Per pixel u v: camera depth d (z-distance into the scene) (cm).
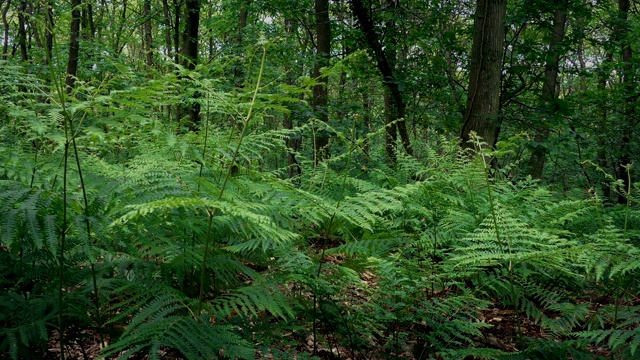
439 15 1032
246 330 247
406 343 304
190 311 231
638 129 1024
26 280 230
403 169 623
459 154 482
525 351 249
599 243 278
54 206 221
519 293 354
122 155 404
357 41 1065
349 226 435
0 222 197
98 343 298
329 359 297
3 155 250
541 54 938
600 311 319
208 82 250
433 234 365
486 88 735
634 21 1338
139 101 258
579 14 927
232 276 288
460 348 298
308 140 934
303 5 1164
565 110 864
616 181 304
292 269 277
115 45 1553
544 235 273
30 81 246
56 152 302
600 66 1108
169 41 1694
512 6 1045
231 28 1530
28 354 212
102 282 254
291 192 278
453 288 384
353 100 1141
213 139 302
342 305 287
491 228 291
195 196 248
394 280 284
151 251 267
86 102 214
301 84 227
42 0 215
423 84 1045
